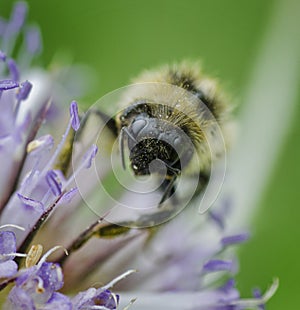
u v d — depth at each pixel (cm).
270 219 9
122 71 10
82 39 11
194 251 8
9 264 7
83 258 7
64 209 7
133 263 7
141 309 7
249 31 11
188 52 11
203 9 11
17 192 7
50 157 7
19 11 8
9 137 7
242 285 9
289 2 9
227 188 9
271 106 9
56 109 8
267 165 9
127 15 11
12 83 7
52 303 7
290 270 10
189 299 8
